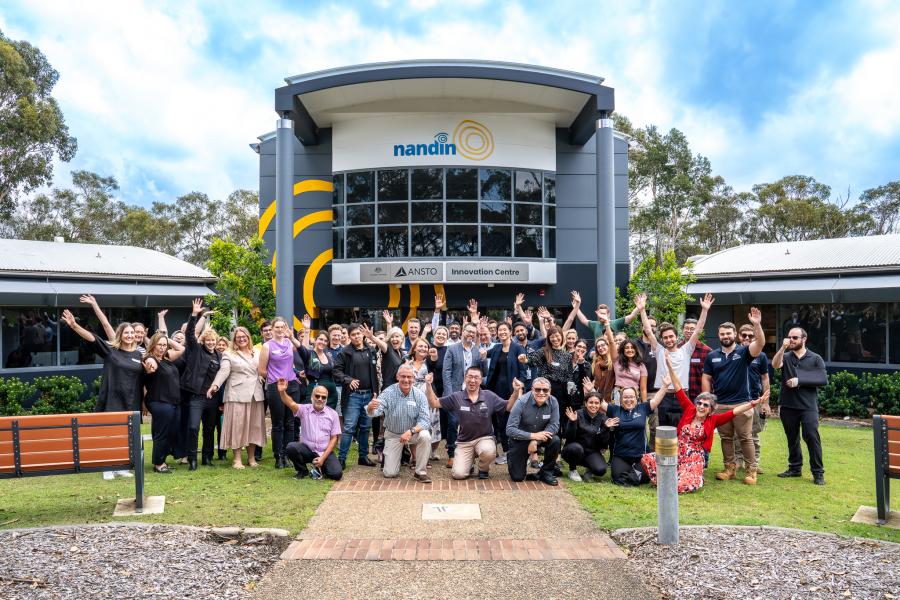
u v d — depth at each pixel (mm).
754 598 4402
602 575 4875
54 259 18219
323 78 16359
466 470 7875
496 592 4586
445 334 9695
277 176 16422
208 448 8734
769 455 9750
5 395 14547
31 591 4371
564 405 8445
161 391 8094
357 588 4652
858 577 4703
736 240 51719
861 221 47844
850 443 11023
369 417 8570
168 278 19062
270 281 17797
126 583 4562
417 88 17203
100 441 6117
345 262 18609
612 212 16562
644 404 7949
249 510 6426
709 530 5754
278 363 8477
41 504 6645
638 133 45188
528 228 18844
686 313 19562
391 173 18594
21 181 33219
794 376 8062
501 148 18578
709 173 44156
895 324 15891
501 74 16281
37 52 33781
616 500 6898
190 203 50875
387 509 6523
